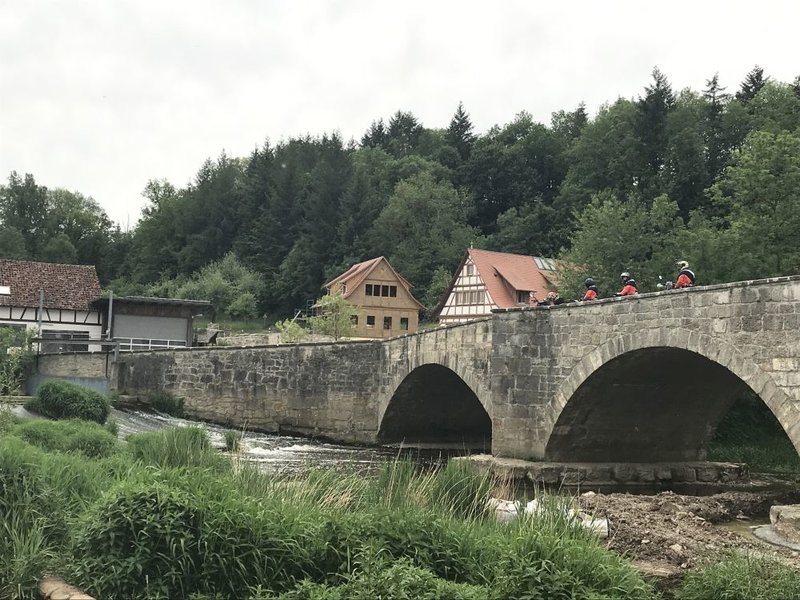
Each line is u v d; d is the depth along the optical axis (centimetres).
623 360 2570
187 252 11169
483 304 7106
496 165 11050
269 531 997
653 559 1562
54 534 1070
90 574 927
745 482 3180
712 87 9331
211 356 4528
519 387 2950
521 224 9462
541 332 2900
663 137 8269
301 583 935
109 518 953
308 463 3055
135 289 10050
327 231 9894
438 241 9831
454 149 12262
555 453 2909
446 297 7481
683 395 2942
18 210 12469
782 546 1806
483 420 4344
